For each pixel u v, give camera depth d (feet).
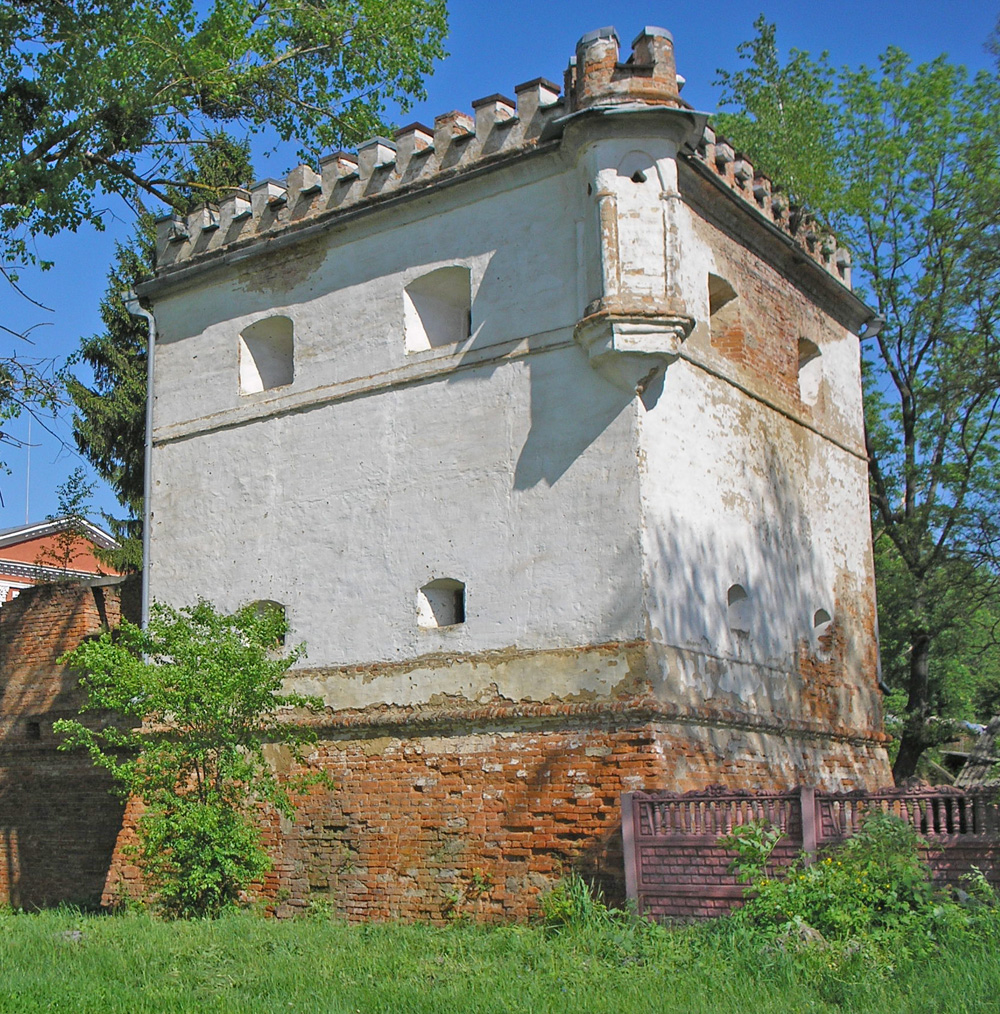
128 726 65.87
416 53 82.48
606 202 51.37
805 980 33.04
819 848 39.65
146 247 96.17
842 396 70.18
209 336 65.92
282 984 35.55
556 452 52.44
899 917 36.42
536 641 51.37
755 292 61.82
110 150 70.59
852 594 67.56
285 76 82.58
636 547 49.57
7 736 71.61
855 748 65.21
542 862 48.80
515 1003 31.73
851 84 101.14
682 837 41.70
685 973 34.68
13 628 73.26
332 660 57.57
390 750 54.54
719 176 57.41
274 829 56.95
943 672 106.11
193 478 64.90
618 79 52.03
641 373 50.75
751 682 55.67
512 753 50.93
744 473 58.13
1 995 33.63
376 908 52.90
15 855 69.26
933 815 38.58
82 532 98.63
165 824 50.57
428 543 55.52
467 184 56.85
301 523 60.18
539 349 53.57
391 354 58.49
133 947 41.91
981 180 92.63
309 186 62.64
